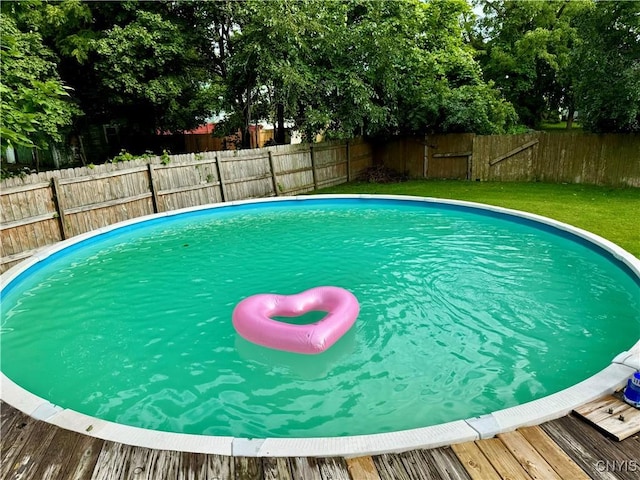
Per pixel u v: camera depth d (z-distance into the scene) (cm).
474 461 215
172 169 902
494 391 324
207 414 309
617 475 204
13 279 551
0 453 229
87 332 445
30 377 367
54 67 1111
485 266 593
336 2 1185
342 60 1188
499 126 1298
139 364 382
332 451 223
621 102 930
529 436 232
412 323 436
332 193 1167
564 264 591
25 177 660
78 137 1507
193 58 1377
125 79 1181
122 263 646
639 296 483
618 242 625
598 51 944
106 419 308
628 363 292
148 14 1183
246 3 1153
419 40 1302
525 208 866
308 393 329
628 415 243
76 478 211
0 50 810
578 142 1095
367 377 347
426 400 316
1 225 622
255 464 217
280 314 429
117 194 810
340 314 400
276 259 652
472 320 440
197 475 211
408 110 1302
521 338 402
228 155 1003
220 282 570
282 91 1100
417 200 957
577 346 385
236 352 396
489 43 1939
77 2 1160
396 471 211
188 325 453
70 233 731
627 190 1005
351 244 713
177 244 737
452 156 1305
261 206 1019
